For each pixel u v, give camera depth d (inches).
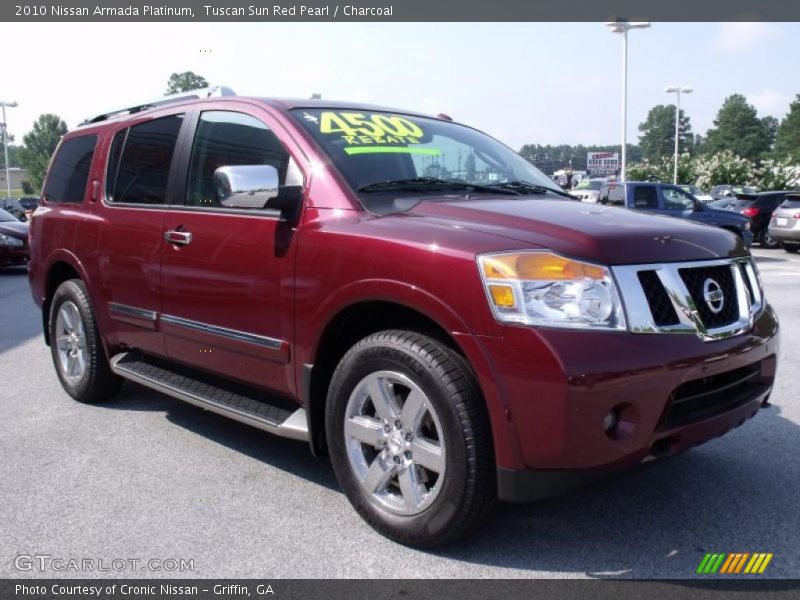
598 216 123.9
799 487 140.5
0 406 197.3
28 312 370.3
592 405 99.1
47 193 215.5
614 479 106.7
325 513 130.8
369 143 145.4
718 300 115.9
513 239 108.9
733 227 661.3
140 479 146.3
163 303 161.0
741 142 4675.2
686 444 109.8
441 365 108.3
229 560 114.7
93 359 189.9
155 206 165.2
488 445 106.7
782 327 303.7
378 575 110.0
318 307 125.3
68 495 138.8
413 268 111.7
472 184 149.6
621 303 104.4
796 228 737.0
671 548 117.5
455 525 109.7
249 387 154.6
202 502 135.5
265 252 135.8
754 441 165.2
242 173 128.3
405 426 115.3
